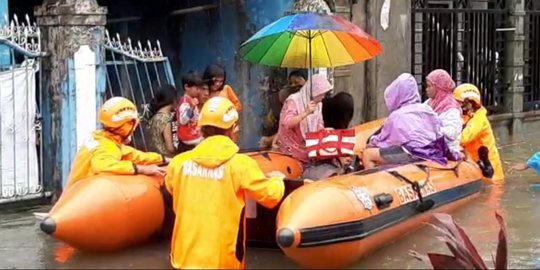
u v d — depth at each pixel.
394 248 4.73
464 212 5.71
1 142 5.94
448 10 9.27
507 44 10.24
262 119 7.86
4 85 5.93
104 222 4.43
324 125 5.40
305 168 5.38
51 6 6.09
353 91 8.15
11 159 6.01
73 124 6.11
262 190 4.07
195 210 4.12
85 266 4.35
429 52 9.13
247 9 7.86
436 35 9.20
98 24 6.20
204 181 4.13
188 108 5.91
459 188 5.66
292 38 5.46
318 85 5.44
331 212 4.15
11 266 4.46
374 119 8.34
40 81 6.23
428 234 5.03
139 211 4.59
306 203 4.14
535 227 5.32
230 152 4.12
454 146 5.94
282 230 3.99
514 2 10.17
